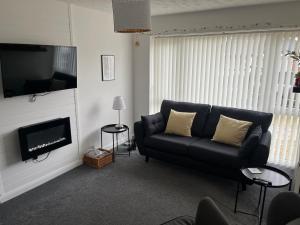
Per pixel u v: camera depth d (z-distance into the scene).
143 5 1.98
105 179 3.21
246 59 3.61
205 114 3.70
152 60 4.50
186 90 4.28
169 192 2.90
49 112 3.11
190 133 3.66
